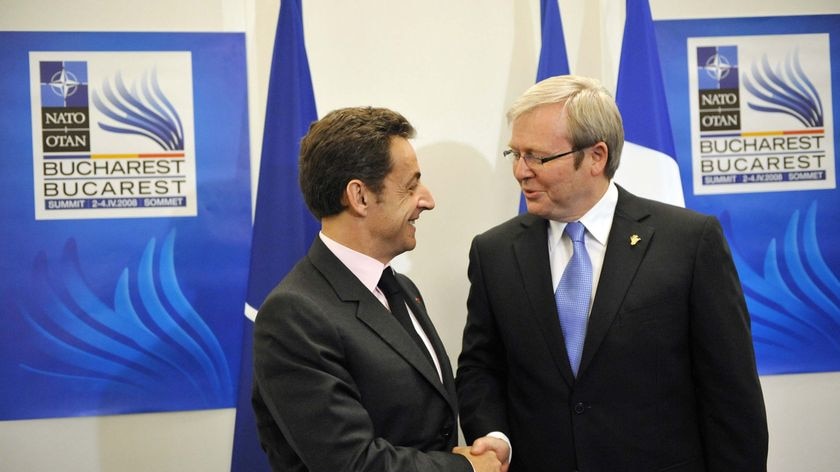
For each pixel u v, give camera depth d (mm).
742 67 2330
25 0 2209
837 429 2381
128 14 2240
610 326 1569
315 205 1491
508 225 1806
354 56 2293
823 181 2342
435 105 2309
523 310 1663
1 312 2211
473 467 1435
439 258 2312
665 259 1591
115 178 2242
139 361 2262
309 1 2279
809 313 2348
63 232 2229
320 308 1409
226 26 2268
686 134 2326
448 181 2311
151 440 2281
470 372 1794
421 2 2299
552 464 1604
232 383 2283
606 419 1571
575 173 1577
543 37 2182
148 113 2250
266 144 2127
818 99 2334
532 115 1581
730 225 2338
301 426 1346
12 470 2236
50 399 2236
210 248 2273
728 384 1559
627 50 2156
